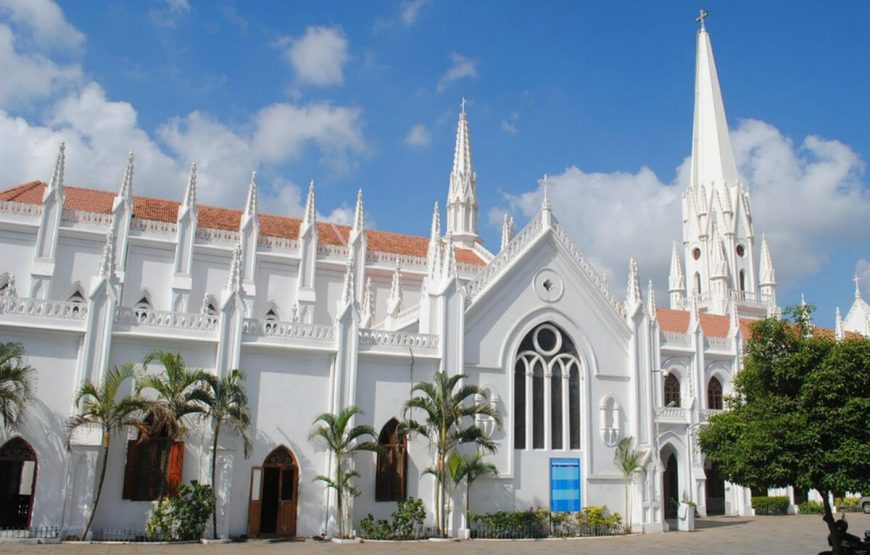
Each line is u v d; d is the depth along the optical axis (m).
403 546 31.16
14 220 43.38
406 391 37.00
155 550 26.95
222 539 30.58
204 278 47.81
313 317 49.81
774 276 81.38
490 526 36.47
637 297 45.25
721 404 56.59
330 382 35.28
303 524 33.56
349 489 32.91
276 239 50.66
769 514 53.00
